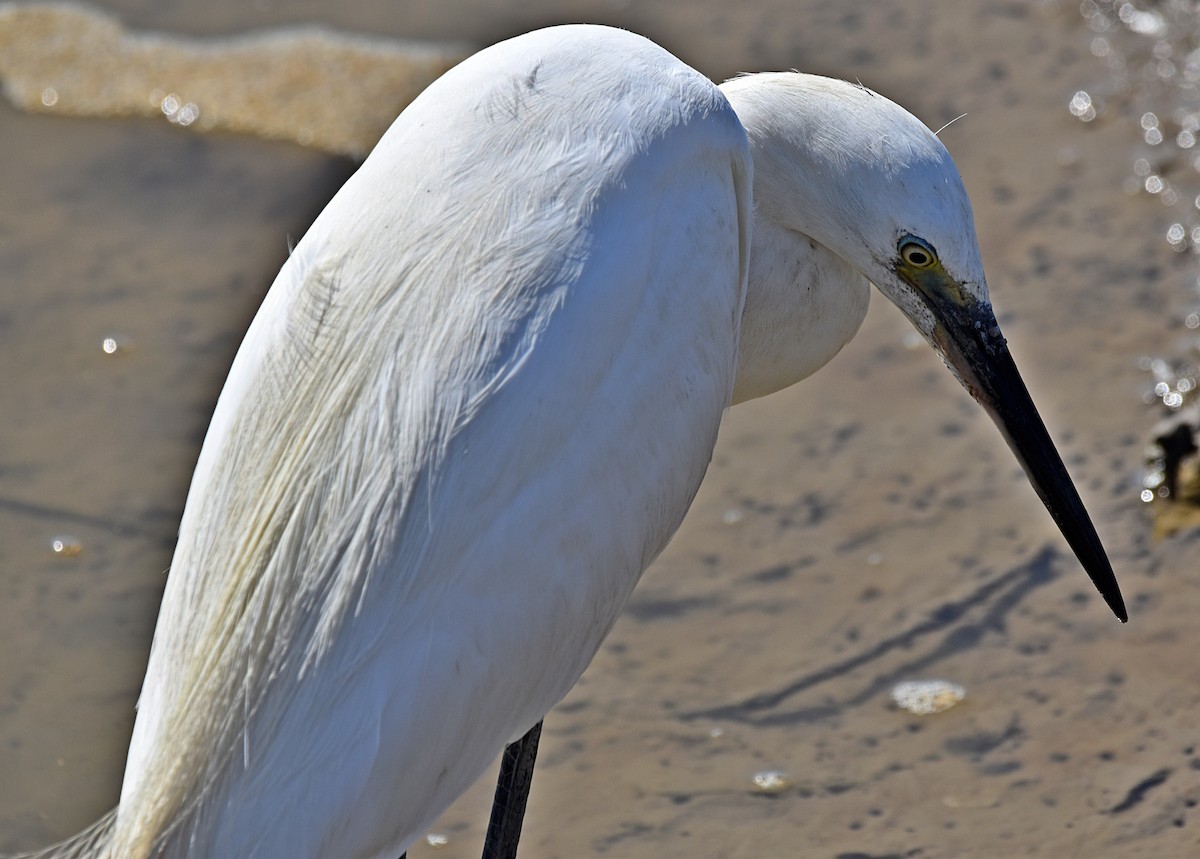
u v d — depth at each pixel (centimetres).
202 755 419
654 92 488
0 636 708
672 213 477
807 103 530
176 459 791
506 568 434
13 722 673
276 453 444
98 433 804
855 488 775
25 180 952
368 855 427
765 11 1075
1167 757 639
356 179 487
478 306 444
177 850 415
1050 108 977
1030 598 713
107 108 1002
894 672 688
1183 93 977
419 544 426
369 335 446
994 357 538
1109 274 864
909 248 524
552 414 438
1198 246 874
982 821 624
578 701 683
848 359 846
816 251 564
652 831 629
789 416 816
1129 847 607
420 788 431
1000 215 905
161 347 850
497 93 483
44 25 1066
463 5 1091
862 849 617
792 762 654
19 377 833
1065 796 630
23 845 622
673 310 471
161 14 1079
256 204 936
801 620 713
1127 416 784
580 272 450
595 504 452
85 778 650
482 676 434
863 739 661
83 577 734
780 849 619
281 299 472
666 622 716
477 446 431
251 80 1021
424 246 455
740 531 757
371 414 438
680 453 481
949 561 734
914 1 1075
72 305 874
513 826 538
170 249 909
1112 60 1009
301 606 426
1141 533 727
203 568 445
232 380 471
